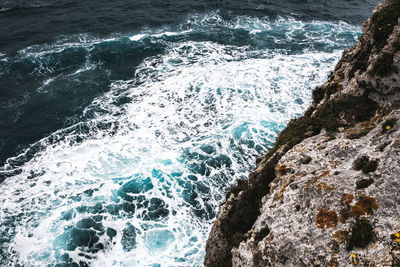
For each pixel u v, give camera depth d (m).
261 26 40.09
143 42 36.28
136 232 17.78
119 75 31.02
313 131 10.43
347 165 7.58
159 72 31.16
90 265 16.42
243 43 36.28
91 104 27.30
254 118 24.80
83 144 23.38
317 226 6.92
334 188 7.18
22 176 21.14
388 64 8.88
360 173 7.06
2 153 22.91
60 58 33.38
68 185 20.44
